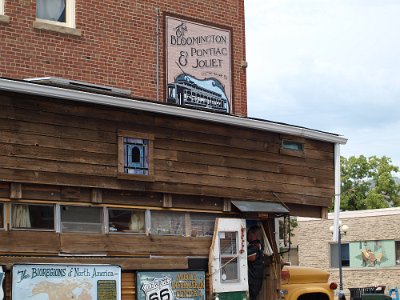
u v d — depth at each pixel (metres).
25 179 11.52
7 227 11.37
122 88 17.62
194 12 19.23
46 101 11.89
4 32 15.87
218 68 19.56
